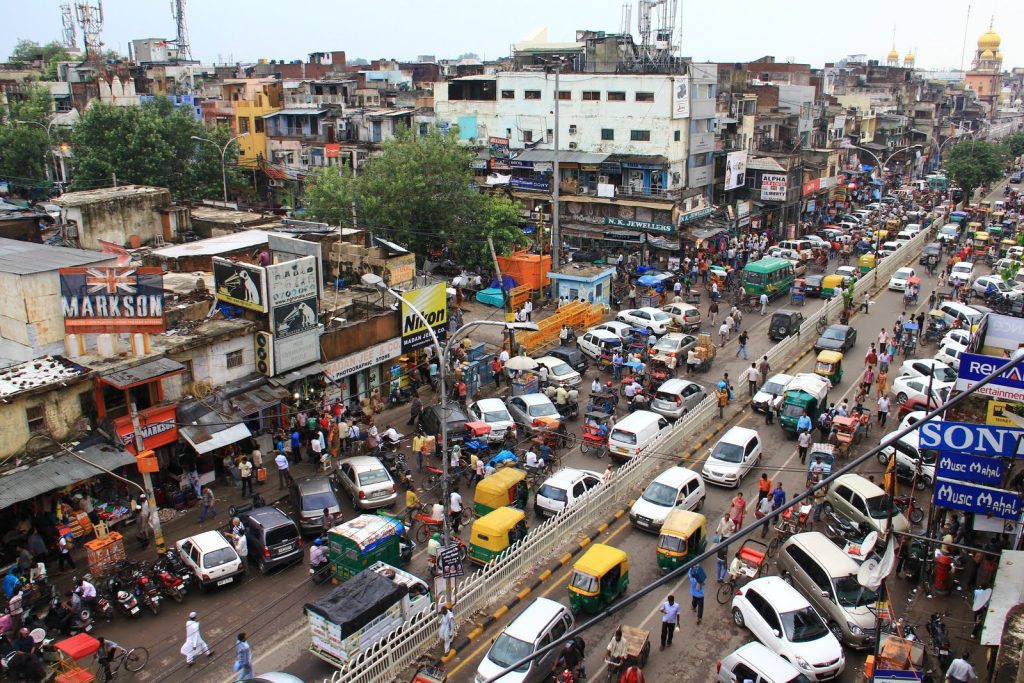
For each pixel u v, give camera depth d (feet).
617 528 93.40
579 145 220.02
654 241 200.95
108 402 90.99
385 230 173.37
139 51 431.02
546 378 130.93
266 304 103.91
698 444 114.42
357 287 137.49
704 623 75.82
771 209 248.73
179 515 92.94
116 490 91.50
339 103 277.03
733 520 86.43
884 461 106.01
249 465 97.66
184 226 159.63
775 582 73.92
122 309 91.04
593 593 74.13
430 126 223.10
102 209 146.00
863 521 88.74
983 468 68.95
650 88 204.13
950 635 72.38
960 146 319.27
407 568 84.74
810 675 65.87
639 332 149.48
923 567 80.59
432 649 71.87
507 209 181.37
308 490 91.04
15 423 83.25
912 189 329.72
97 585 79.51
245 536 84.33
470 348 133.90
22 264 92.68
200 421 96.68
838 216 278.05
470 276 178.50
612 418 116.47
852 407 123.54
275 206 244.22
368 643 67.92
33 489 80.23
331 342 114.21
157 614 76.23
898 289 196.34
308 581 82.38
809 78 365.40
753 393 132.26
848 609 72.79
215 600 78.79
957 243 245.24
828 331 153.38
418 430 113.80
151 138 205.46
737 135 245.24
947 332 150.20
